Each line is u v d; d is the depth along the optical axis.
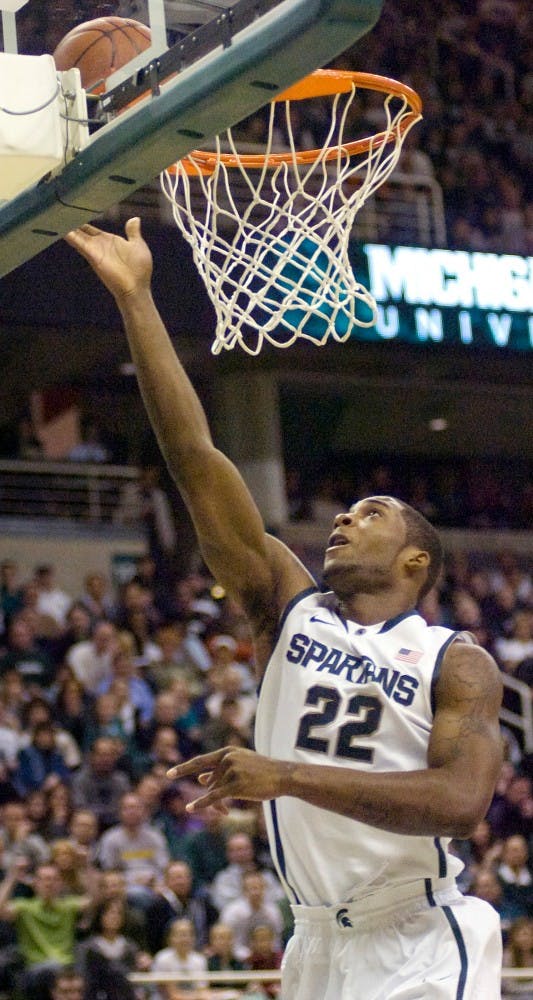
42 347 13.55
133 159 3.06
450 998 2.73
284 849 2.97
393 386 14.94
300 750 2.91
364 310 13.17
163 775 8.98
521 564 15.61
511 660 12.33
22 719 9.34
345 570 3.09
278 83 2.83
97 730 9.41
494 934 2.88
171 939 7.22
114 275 3.18
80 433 14.95
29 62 3.17
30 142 3.13
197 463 3.04
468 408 15.70
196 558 14.34
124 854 8.06
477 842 9.28
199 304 12.59
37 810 8.27
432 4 15.60
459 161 14.54
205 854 8.30
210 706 10.24
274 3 2.77
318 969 2.92
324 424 15.67
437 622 12.62
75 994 6.54
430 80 15.18
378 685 2.90
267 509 14.23
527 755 10.73
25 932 7.11
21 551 13.43
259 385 14.30
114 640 10.51
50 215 3.25
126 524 13.95
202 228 3.62
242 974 6.77
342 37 2.69
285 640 3.04
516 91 15.82
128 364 14.27
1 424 15.05
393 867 2.86
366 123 11.43
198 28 2.95
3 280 12.23
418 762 2.85
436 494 16.55
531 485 17.08
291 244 3.55
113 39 3.20
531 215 14.55
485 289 13.70
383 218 13.38
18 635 10.53
